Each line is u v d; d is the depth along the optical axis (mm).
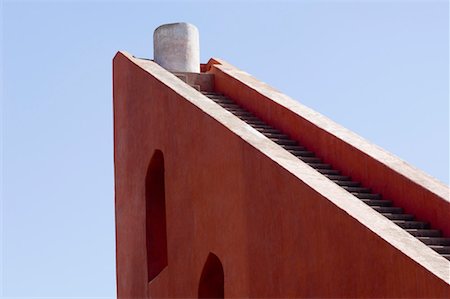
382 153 13141
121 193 17969
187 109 14281
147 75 16484
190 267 13805
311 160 13953
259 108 16266
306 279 10531
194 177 13781
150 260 16281
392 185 12430
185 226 14031
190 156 14000
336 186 10812
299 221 10742
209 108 13828
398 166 12609
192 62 18953
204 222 13297
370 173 12883
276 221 11227
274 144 12164
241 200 12125
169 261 14719
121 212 17938
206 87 18234
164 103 15414
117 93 18406
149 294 15875
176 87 15289
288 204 11000
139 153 16734
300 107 15406
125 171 17672
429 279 8719
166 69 18688
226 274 12438
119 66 18344
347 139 13664
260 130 15266
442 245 10992
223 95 17797
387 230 9648
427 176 12328
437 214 11578
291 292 10805
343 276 9906
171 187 14711
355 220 9797
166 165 15008
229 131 12633
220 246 12688
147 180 16453
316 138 14312
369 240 9570
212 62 19406
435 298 8633
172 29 18875
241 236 12062
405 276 9031
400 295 9086
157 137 15641
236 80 17344
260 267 11516
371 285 9492
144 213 16484
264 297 11375
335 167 13703
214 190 13000
